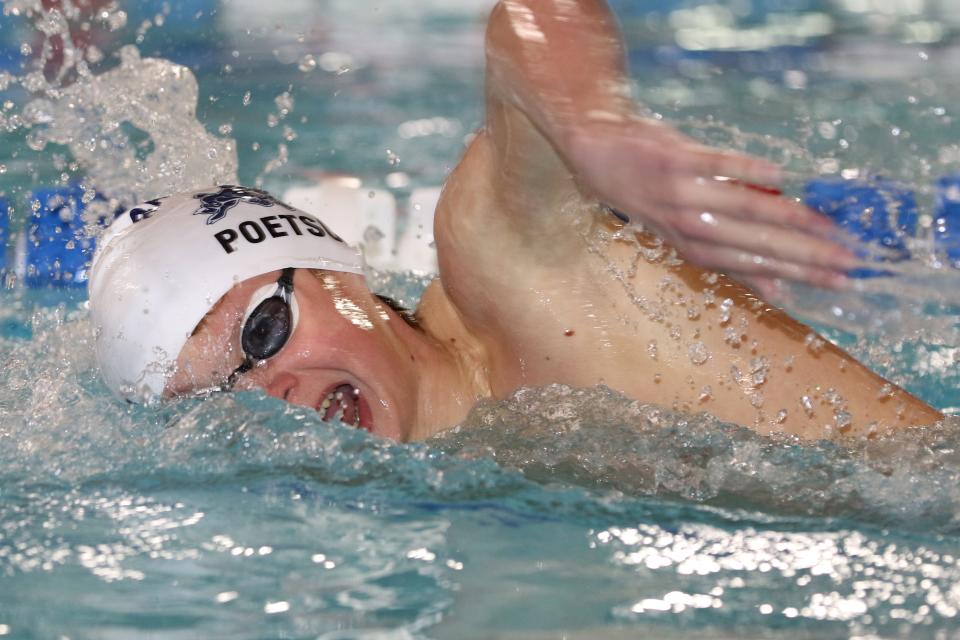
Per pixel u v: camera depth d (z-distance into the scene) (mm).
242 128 15570
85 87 9586
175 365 6008
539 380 6152
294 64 18812
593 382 6027
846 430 5859
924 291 5121
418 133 15508
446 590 4344
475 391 6438
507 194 5535
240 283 6047
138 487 5477
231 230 6203
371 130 15641
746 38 20016
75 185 10352
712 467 5523
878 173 9727
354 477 5500
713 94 16328
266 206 6465
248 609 4207
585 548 4730
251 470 5605
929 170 11516
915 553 4586
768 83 16969
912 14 21281
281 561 4652
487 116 5285
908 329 5523
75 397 6398
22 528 5004
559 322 5969
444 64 19297
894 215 8648
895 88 16391
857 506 5117
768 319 6000
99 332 6281
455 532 4938
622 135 3898
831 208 8711
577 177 5039
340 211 10938
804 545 4703
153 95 9586
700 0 23094
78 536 4922
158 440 5863
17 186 11453
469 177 5805
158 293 6027
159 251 6160
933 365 8188
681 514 5094
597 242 5836
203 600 4293
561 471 5609
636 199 3902
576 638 3912
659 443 5742
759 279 3859
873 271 5137
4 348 7543
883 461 5566
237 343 5996
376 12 23219
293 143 14906
